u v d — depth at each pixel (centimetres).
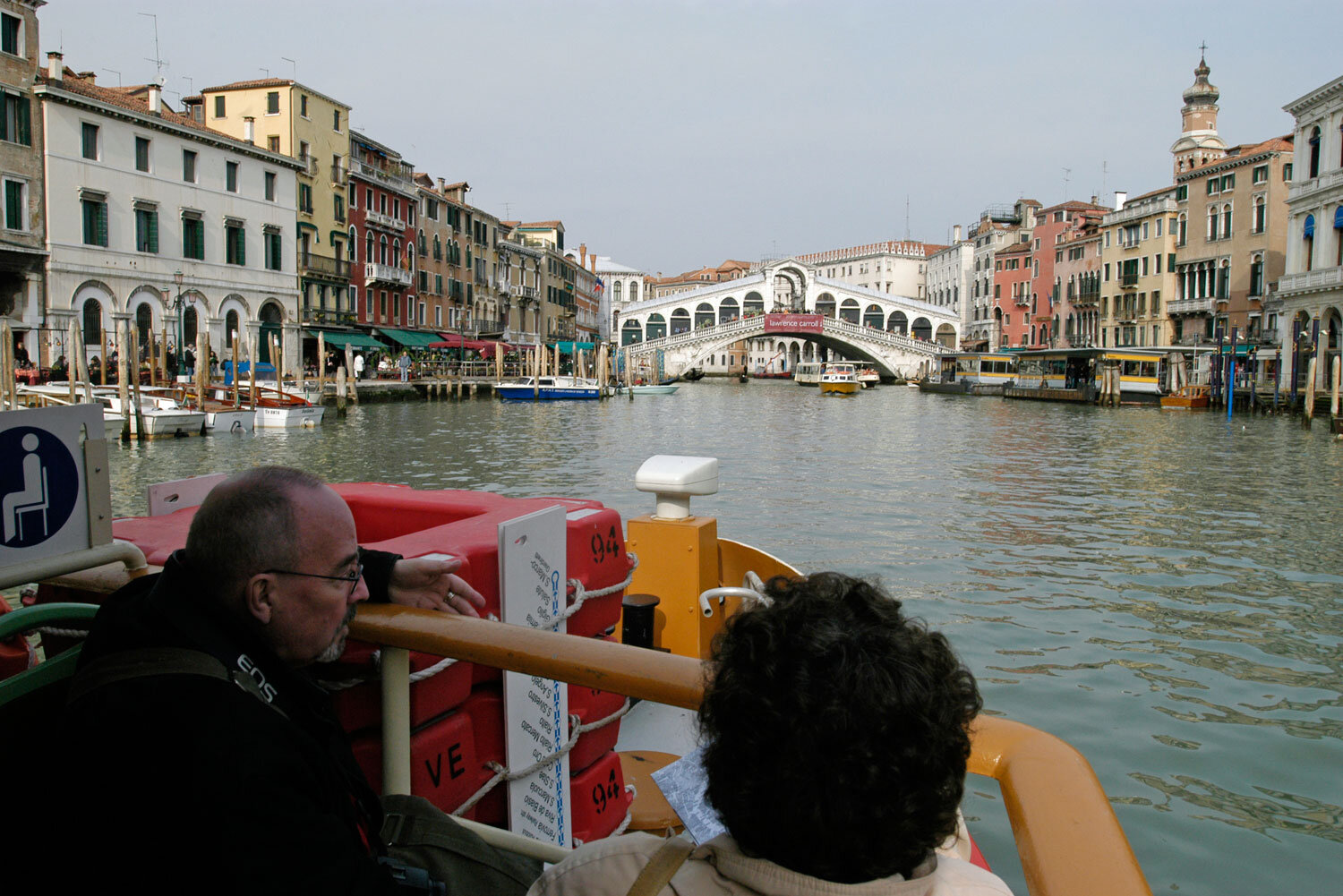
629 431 3253
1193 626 892
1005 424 3794
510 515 274
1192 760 613
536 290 8219
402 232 5616
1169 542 1285
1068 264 7450
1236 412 4738
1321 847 513
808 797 107
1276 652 820
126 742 148
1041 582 1053
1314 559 1180
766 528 1375
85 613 193
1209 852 508
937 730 108
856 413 4600
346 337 4928
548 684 254
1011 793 142
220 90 4553
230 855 141
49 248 3219
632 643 425
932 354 8319
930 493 1744
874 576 128
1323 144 4341
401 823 193
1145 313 6344
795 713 108
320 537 167
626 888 126
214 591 164
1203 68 6700
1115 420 4131
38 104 3188
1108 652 818
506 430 3269
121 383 2548
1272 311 5153
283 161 4353
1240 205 5425
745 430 3397
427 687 213
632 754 370
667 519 457
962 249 9481
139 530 248
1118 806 556
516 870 201
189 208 3806
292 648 171
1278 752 625
